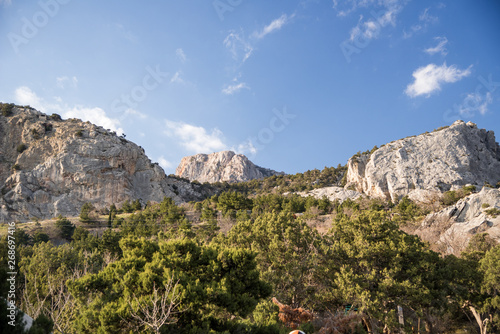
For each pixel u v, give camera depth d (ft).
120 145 515.91
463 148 463.83
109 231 172.45
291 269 90.79
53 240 261.85
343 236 100.94
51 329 28.99
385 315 79.30
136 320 44.29
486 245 132.87
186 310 46.70
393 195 415.23
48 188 442.50
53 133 513.86
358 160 525.75
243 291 59.31
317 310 95.30
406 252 89.56
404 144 495.00
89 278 52.75
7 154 487.61
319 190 494.18
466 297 96.17
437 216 205.16
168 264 56.18
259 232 108.58
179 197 564.71
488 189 200.75
